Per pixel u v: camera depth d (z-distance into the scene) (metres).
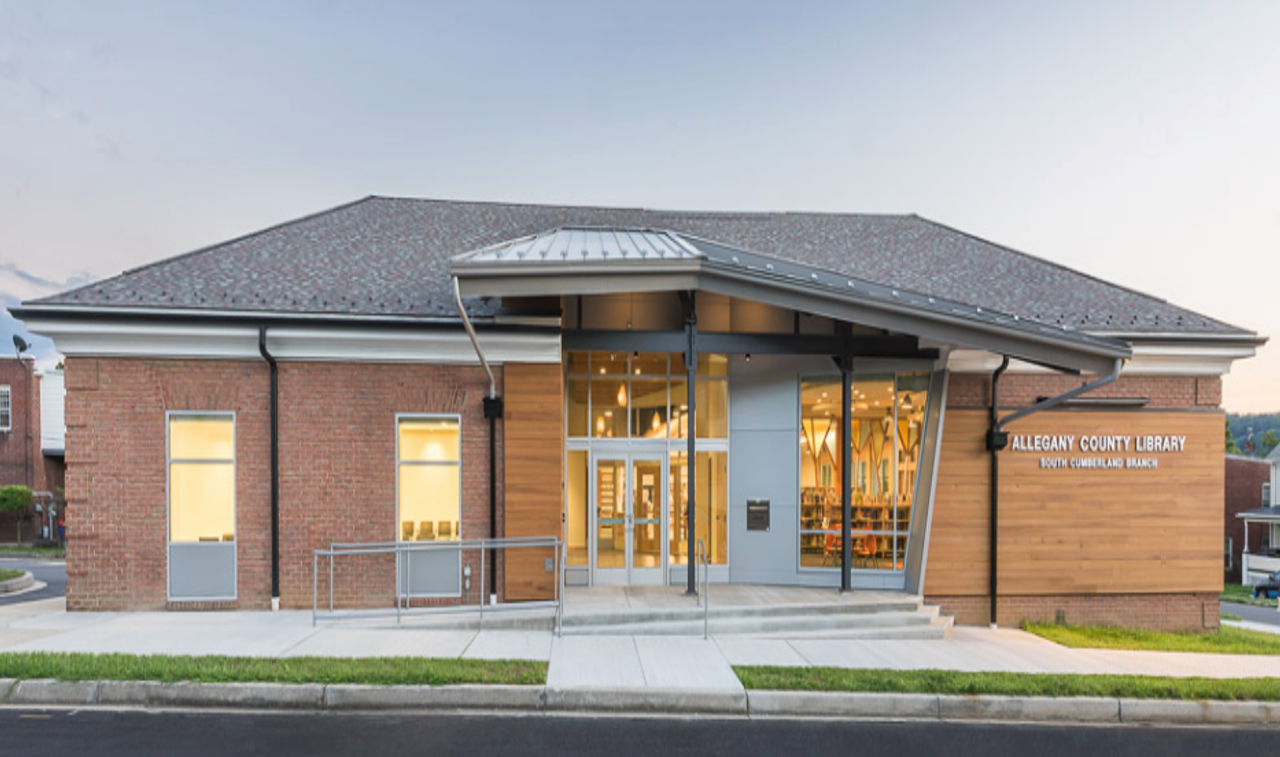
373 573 11.02
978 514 12.37
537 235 12.76
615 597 11.24
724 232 16.70
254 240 13.70
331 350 10.95
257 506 10.89
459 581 11.16
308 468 10.97
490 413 11.13
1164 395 12.71
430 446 11.30
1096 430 12.58
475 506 11.29
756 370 12.94
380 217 15.83
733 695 7.36
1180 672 8.91
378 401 11.13
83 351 10.53
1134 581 12.49
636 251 10.72
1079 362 10.63
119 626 9.56
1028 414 12.52
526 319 11.14
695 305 12.77
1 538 34.59
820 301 10.39
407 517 11.20
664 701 7.32
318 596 10.92
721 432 12.99
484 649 8.73
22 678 7.07
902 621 10.93
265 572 10.89
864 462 12.68
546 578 11.15
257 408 10.92
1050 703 7.54
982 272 14.84
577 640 9.34
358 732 6.47
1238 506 47.03
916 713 7.45
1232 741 7.02
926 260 15.45
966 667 8.71
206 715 6.79
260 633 9.23
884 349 11.88
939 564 12.27
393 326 10.82
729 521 12.90
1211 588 12.59
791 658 8.79
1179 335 12.17
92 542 10.60
